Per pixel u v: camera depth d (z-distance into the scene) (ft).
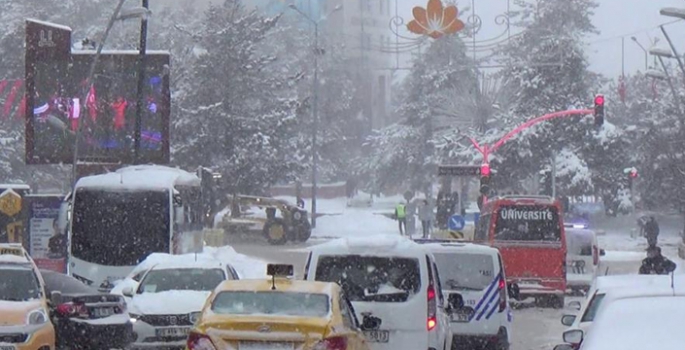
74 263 154.10
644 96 479.41
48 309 89.30
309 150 385.29
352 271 78.28
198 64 330.13
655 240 230.48
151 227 154.92
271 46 486.79
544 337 123.24
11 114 344.49
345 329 62.80
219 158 325.83
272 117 329.72
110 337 93.45
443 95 383.24
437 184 470.80
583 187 356.59
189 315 99.45
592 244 173.06
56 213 169.68
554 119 365.20
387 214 370.94
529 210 156.25
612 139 366.43
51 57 203.62
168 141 203.41
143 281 107.65
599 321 49.11
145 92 203.10
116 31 450.71
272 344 60.23
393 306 76.79
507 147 358.43
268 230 293.84
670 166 331.16
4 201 169.17
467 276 102.06
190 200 172.04
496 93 370.12
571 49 376.27
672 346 45.06
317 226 331.98
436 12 301.02
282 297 64.49
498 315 101.04
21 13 391.65
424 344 76.59
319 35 503.61
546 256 155.22
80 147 203.41
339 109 504.84
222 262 111.45
